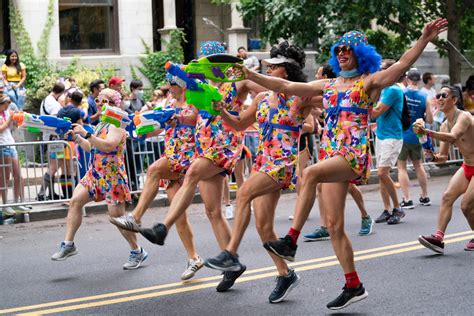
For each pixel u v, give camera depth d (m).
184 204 7.73
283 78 7.39
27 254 10.33
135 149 14.09
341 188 6.91
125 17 20.88
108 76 20.16
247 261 9.34
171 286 8.30
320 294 7.84
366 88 6.77
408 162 17.39
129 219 7.61
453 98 9.12
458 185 9.30
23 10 19.53
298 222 6.79
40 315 7.35
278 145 7.32
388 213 11.86
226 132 7.81
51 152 13.20
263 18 21.88
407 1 17.38
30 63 19.34
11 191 13.11
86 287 8.38
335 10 17.50
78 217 8.95
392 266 8.95
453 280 8.26
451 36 19.31
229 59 6.81
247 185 7.34
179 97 8.30
